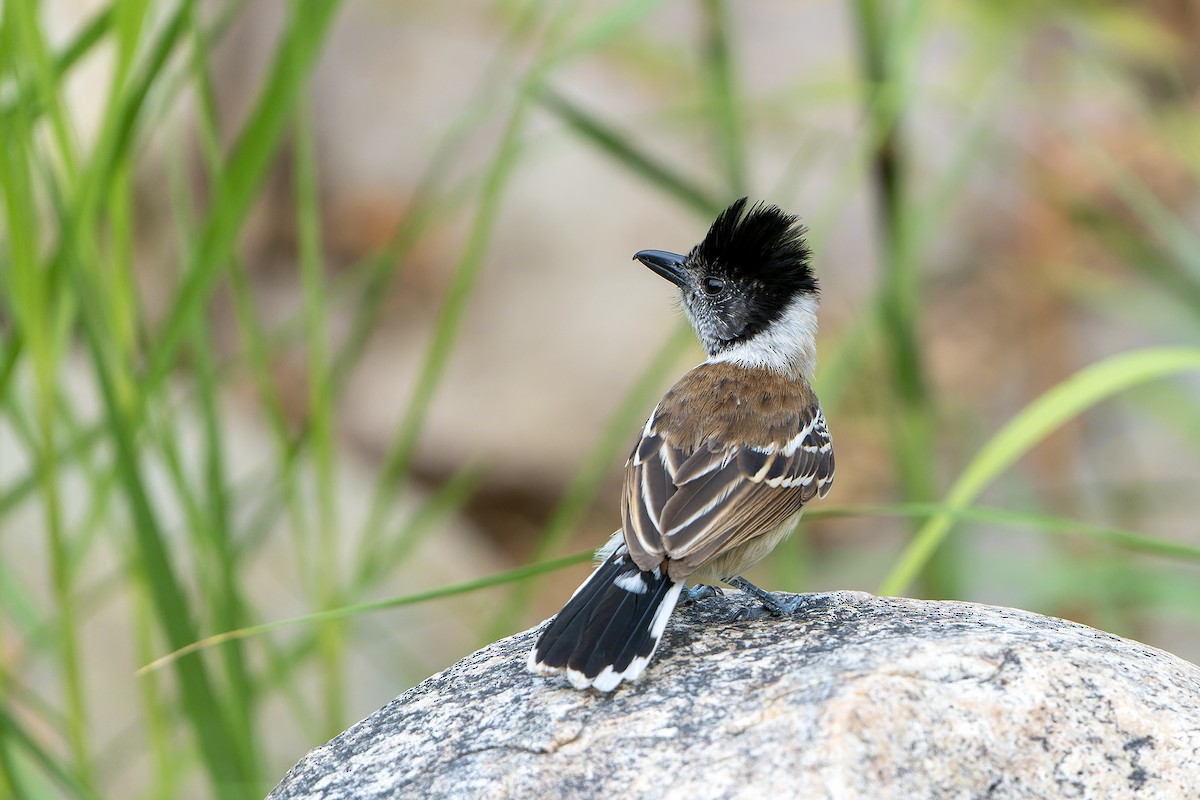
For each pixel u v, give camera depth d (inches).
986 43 457.7
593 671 254.8
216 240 298.5
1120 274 708.7
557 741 243.4
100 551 536.4
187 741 388.5
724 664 261.3
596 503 797.2
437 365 360.8
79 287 275.4
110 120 279.6
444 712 263.7
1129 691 242.4
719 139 421.7
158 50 279.7
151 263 740.7
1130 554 547.5
